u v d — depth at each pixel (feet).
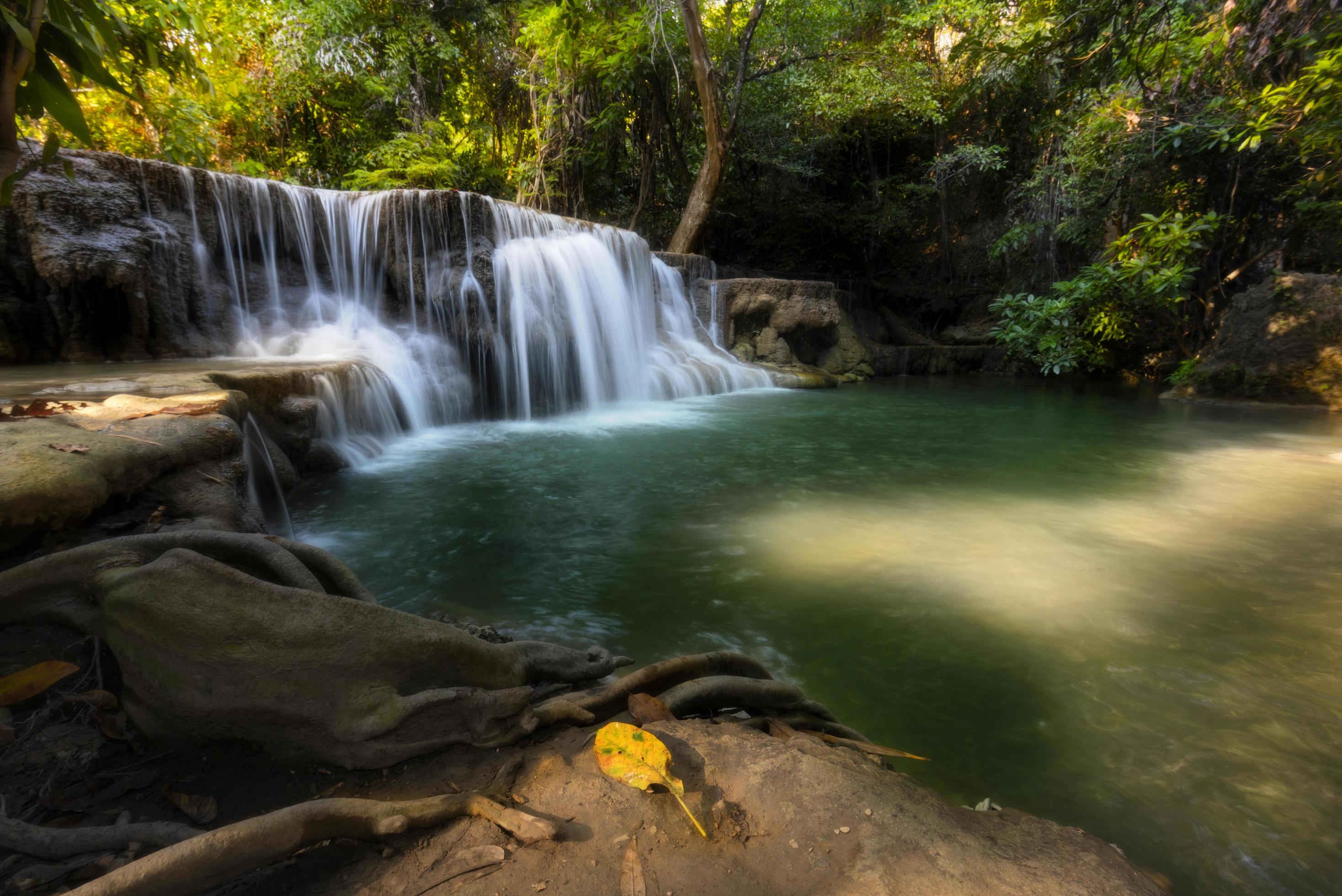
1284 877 6.06
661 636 10.84
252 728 5.82
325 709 5.82
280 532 15.81
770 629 11.14
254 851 4.40
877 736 8.23
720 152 57.67
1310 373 40.81
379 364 28.45
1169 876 6.07
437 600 12.13
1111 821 6.78
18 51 5.85
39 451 8.91
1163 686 9.40
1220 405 42.70
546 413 36.14
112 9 6.84
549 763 5.91
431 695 6.08
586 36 53.42
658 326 48.32
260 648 5.86
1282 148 37.70
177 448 11.43
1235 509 18.76
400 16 53.21
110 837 4.75
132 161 26.37
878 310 75.10
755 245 77.46
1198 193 45.93
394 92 51.49
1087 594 12.62
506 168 60.54
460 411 32.30
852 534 16.20
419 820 5.02
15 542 7.82
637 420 34.17
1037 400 45.47
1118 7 16.66
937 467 24.17
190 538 7.28
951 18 57.06
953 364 68.08
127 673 5.95
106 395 15.71
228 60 42.34
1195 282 49.47
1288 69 23.21
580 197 61.62
